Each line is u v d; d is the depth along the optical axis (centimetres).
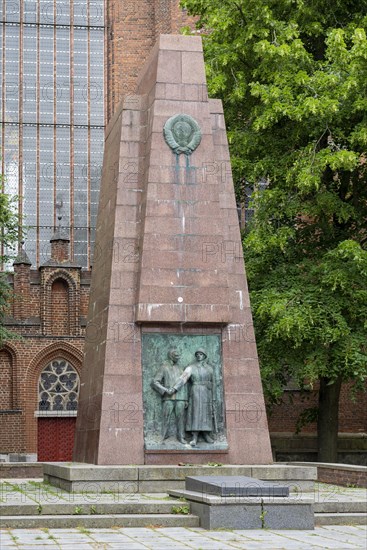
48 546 1237
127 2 4381
